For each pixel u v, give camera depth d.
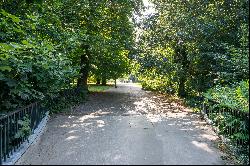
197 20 15.86
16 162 6.78
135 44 22.58
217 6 15.18
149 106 17.92
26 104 10.04
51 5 15.60
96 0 21.25
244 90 8.34
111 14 24.03
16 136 7.55
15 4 13.00
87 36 18.88
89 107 17.28
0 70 9.08
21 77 9.42
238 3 14.23
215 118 10.20
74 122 12.13
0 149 6.49
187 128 10.69
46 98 12.52
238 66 10.41
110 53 24.58
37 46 10.03
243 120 8.04
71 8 19.02
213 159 6.99
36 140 8.88
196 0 16.48
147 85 35.53
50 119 12.93
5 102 9.19
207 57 15.46
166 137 9.22
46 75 10.42
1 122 6.84
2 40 11.07
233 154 7.38
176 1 18.00
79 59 24.31
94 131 10.18
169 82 24.25
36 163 6.69
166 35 18.69
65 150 7.75
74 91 20.19
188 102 17.75
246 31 10.05
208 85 15.77
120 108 17.06
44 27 14.43
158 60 19.55
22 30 11.09
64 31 16.17
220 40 15.03
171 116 13.71
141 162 6.71
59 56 11.78
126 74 28.78
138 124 11.56
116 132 9.99
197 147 8.04
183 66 18.84
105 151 7.61
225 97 9.62
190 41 16.27
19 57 9.66
